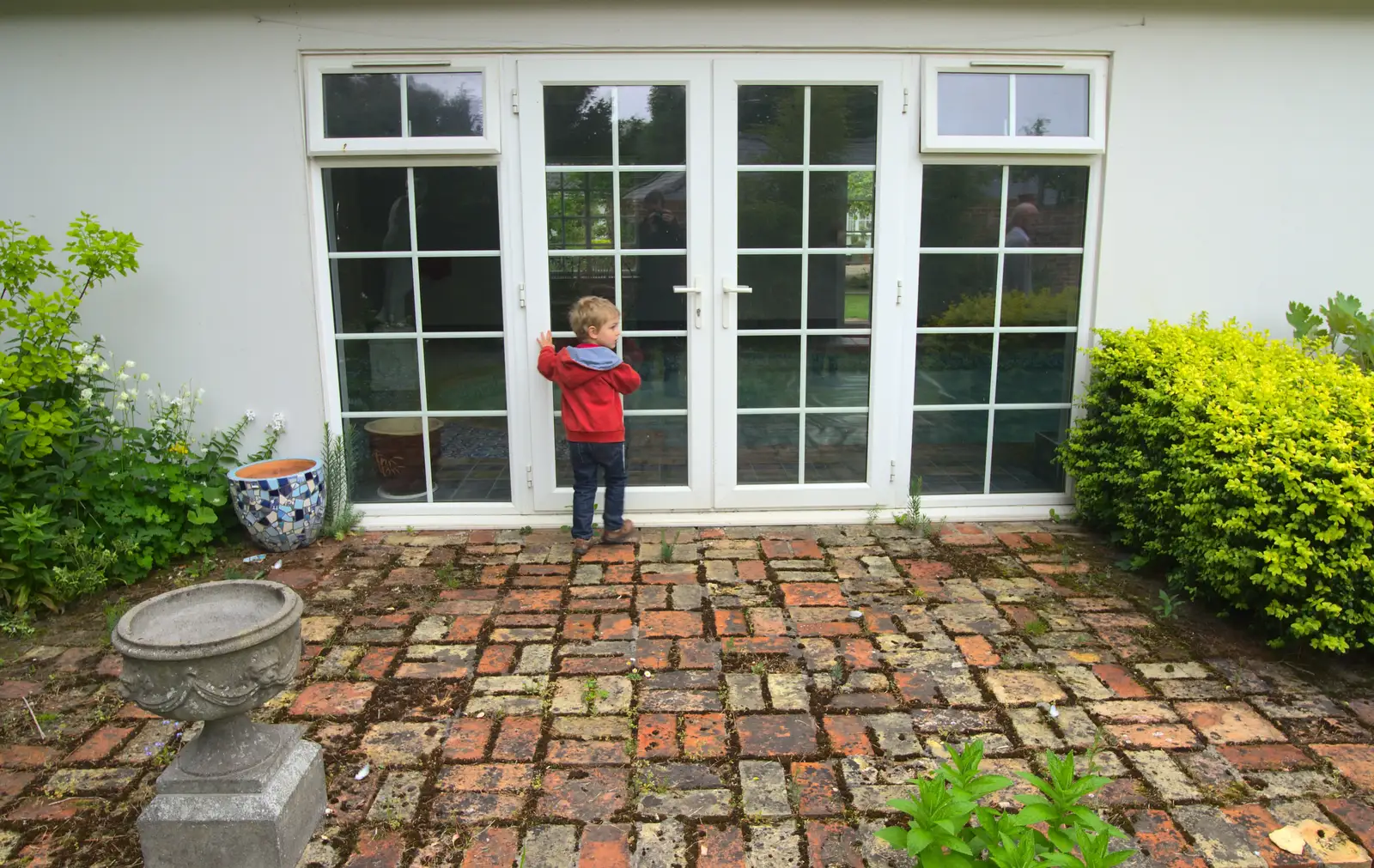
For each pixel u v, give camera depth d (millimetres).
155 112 3842
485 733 2525
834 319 4152
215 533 3920
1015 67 3955
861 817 2166
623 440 3904
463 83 3875
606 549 3941
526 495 4242
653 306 4105
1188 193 4145
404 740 2492
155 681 1826
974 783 1864
